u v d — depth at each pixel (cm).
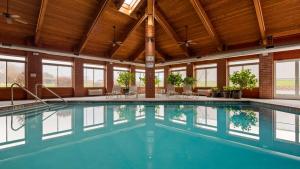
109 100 823
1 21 776
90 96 1226
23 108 659
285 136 329
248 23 869
